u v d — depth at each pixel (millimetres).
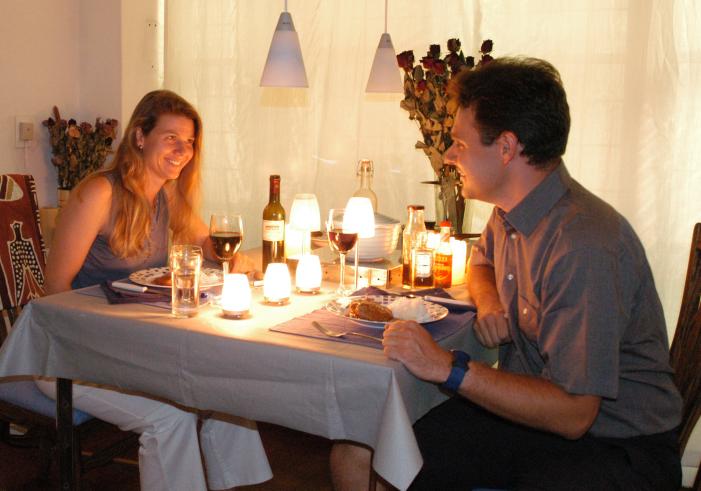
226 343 1461
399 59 2336
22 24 3066
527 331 1600
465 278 2125
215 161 3314
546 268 1454
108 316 1595
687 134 2562
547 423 1382
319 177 3158
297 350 1401
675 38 2549
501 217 1679
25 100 3117
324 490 2508
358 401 1365
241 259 2150
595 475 1426
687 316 1788
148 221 2141
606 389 1350
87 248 2041
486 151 1546
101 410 1827
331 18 3037
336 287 1959
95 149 3197
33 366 1718
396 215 3043
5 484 2432
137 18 3342
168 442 1800
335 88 3059
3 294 2303
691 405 1662
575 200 1514
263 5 3162
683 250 2605
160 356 1544
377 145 3033
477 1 2807
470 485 1667
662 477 1461
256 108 3227
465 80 1591
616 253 1406
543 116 1497
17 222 2395
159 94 2186
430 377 1374
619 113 2643
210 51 3268
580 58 2674
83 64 3359
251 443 1990
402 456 1302
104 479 2498
